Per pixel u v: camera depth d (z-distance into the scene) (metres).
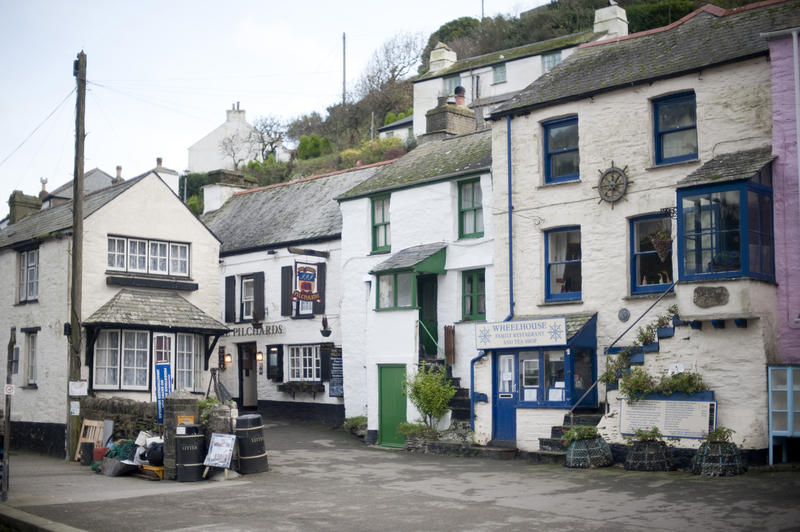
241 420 16.58
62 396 22.47
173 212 24.66
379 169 27.77
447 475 15.86
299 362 28.02
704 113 17.22
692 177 16.12
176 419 16.23
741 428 15.07
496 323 19.14
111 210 23.23
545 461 17.39
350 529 10.83
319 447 21.59
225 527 11.12
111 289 23.06
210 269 25.34
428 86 48.78
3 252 26.17
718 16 19.12
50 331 23.27
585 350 18.38
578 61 20.98
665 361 16.31
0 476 14.88
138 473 16.84
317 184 31.53
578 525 10.66
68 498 13.78
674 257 17.38
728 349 15.47
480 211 21.95
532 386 18.64
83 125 21.20
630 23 46.12
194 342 23.97
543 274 19.64
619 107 18.56
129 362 22.66
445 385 20.88
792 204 15.77
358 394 24.67
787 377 14.64
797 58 15.75
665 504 11.79
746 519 10.55
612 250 18.38
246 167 58.56
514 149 20.41
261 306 29.33
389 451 20.67
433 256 22.05
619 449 16.34
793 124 15.85
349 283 25.27
